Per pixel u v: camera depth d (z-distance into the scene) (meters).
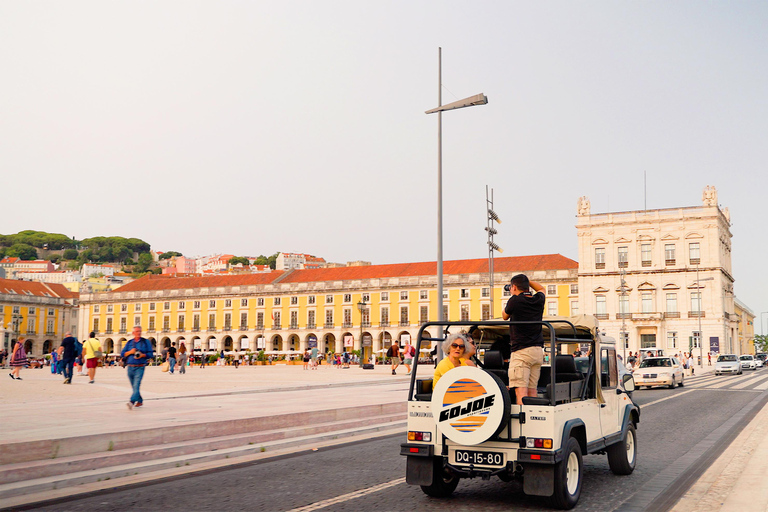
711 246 74.88
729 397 22.58
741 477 8.08
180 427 10.42
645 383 28.52
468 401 6.57
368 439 12.24
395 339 89.75
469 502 7.02
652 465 9.23
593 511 6.58
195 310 102.06
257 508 6.71
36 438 8.77
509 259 88.94
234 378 29.78
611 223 79.38
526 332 6.86
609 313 78.62
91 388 20.59
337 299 93.75
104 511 6.60
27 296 106.69
